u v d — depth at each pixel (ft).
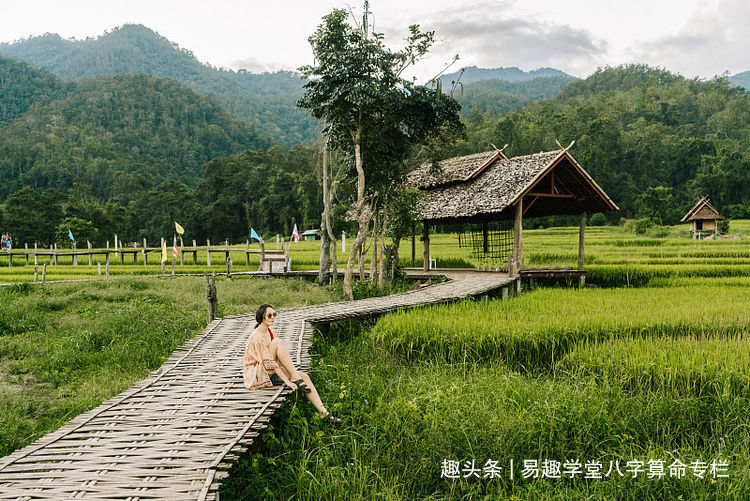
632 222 215.72
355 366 30.58
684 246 119.34
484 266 81.76
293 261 97.19
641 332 35.06
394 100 50.80
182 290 57.72
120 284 61.16
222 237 273.54
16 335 37.42
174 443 16.44
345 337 39.78
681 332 36.22
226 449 15.76
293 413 20.89
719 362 26.61
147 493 13.42
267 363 21.56
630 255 99.66
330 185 74.38
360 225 52.13
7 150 344.49
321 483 16.74
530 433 20.21
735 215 253.44
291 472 17.48
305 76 51.93
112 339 35.45
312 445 19.44
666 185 299.58
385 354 32.71
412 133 55.67
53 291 56.85
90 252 95.81
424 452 19.08
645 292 53.88
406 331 34.19
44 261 115.03
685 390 25.43
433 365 30.50
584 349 30.60
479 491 17.70
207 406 19.69
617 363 27.48
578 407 22.04
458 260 86.28
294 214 252.21
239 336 32.30
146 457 15.44
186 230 258.78
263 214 260.42
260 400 20.21
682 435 22.11
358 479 17.06
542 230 187.01
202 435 17.04
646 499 17.52
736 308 41.91
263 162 299.79
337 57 49.57
